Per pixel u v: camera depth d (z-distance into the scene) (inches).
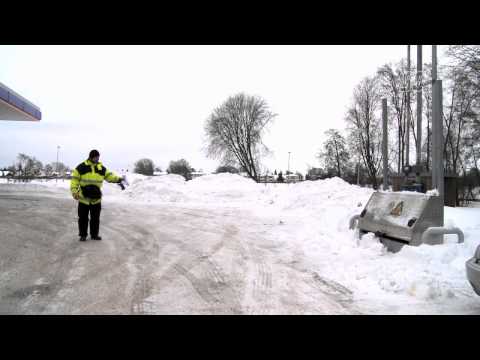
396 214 270.1
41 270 229.9
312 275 227.0
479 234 266.1
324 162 2033.7
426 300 183.2
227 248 303.0
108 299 183.0
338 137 1990.7
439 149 273.4
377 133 1482.5
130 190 892.6
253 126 1977.1
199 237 351.6
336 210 438.9
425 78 893.8
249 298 186.5
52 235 346.3
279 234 366.3
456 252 230.1
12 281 207.6
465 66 748.0
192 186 948.6
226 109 1980.8
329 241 306.0
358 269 231.5
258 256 275.3
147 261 257.0
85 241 322.0
